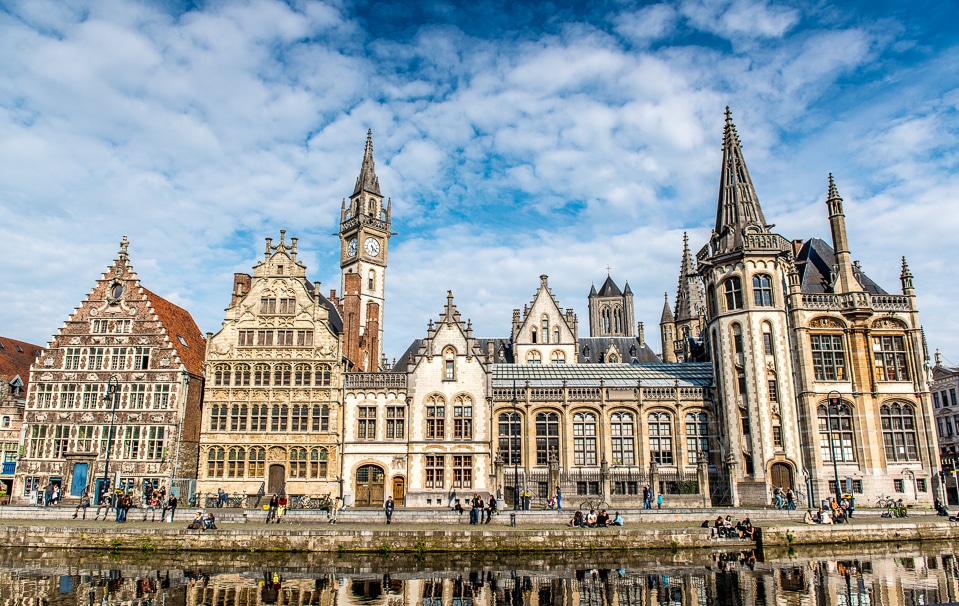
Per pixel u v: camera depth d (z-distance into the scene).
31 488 61.66
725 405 64.38
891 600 29.70
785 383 62.97
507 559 41.03
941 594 30.80
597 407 65.69
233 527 43.53
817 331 64.38
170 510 48.69
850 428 62.91
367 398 62.94
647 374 69.75
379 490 61.22
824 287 67.88
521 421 65.69
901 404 63.66
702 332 83.75
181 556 41.66
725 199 71.00
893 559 40.72
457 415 62.59
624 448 65.25
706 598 30.69
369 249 107.12
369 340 78.25
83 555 41.69
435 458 61.75
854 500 60.28
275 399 62.97
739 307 65.44
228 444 62.12
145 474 60.84
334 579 35.53
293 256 66.19
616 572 37.09
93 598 31.06
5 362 78.00
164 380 62.91
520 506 59.47
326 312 64.56
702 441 65.44
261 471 61.62
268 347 63.88
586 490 63.28
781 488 60.06
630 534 43.22
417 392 62.91
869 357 64.12
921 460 62.38
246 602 30.36
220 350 64.06
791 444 61.56
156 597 31.30
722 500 60.69
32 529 43.56
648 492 54.38
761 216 70.38
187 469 63.41
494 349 90.56
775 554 42.47
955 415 83.50
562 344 87.50
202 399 67.31
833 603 29.33
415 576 36.31
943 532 47.59
